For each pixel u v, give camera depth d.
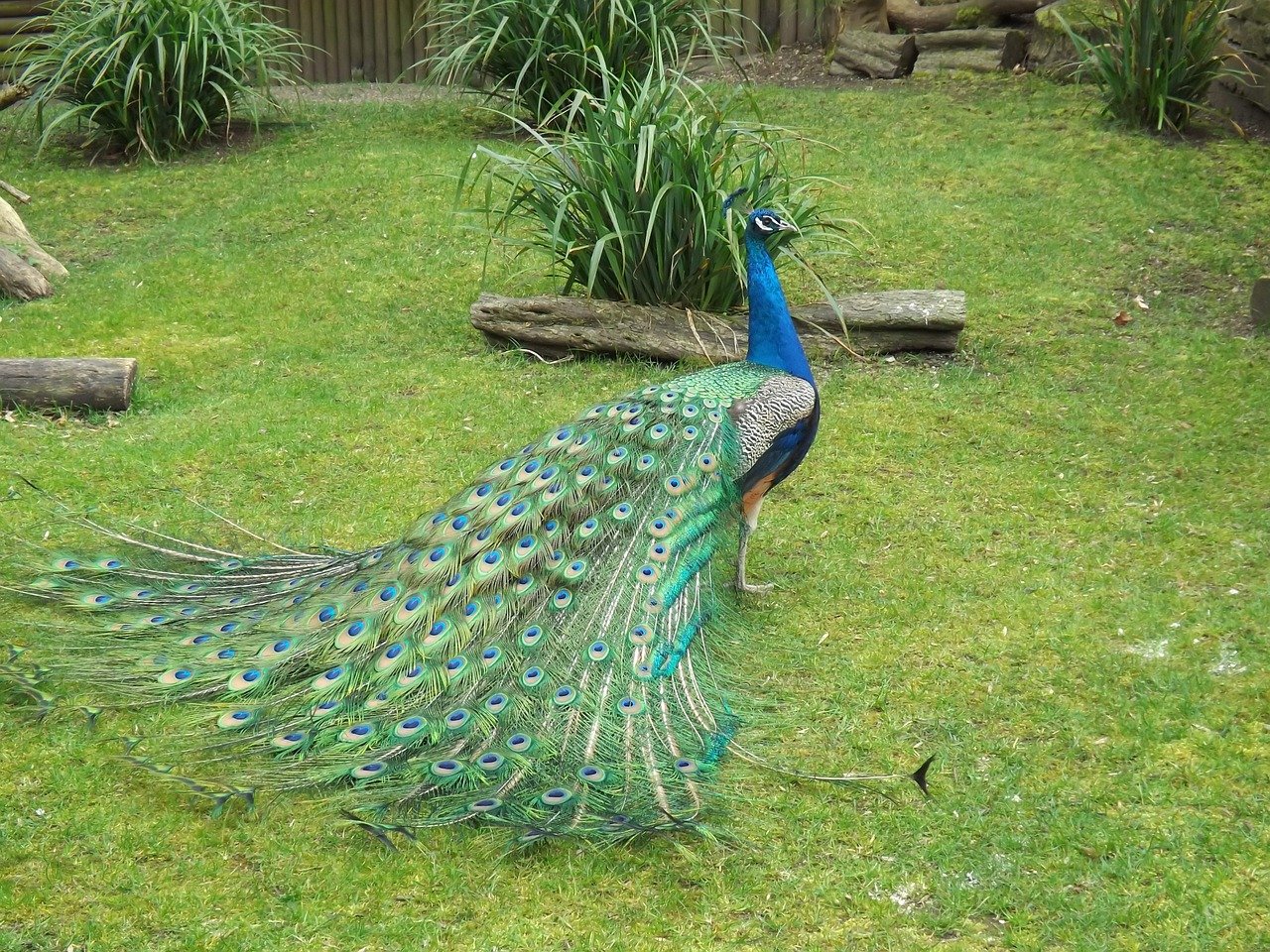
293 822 4.55
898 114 8.74
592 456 4.85
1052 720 4.79
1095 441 5.82
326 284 7.05
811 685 4.91
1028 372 6.23
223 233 7.59
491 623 4.68
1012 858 4.49
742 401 4.96
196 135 9.21
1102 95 8.66
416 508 5.57
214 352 6.55
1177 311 6.58
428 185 7.94
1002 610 5.12
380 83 11.63
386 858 4.49
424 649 4.65
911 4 10.11
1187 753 4.69
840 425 5.95
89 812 4.58
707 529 4.80
